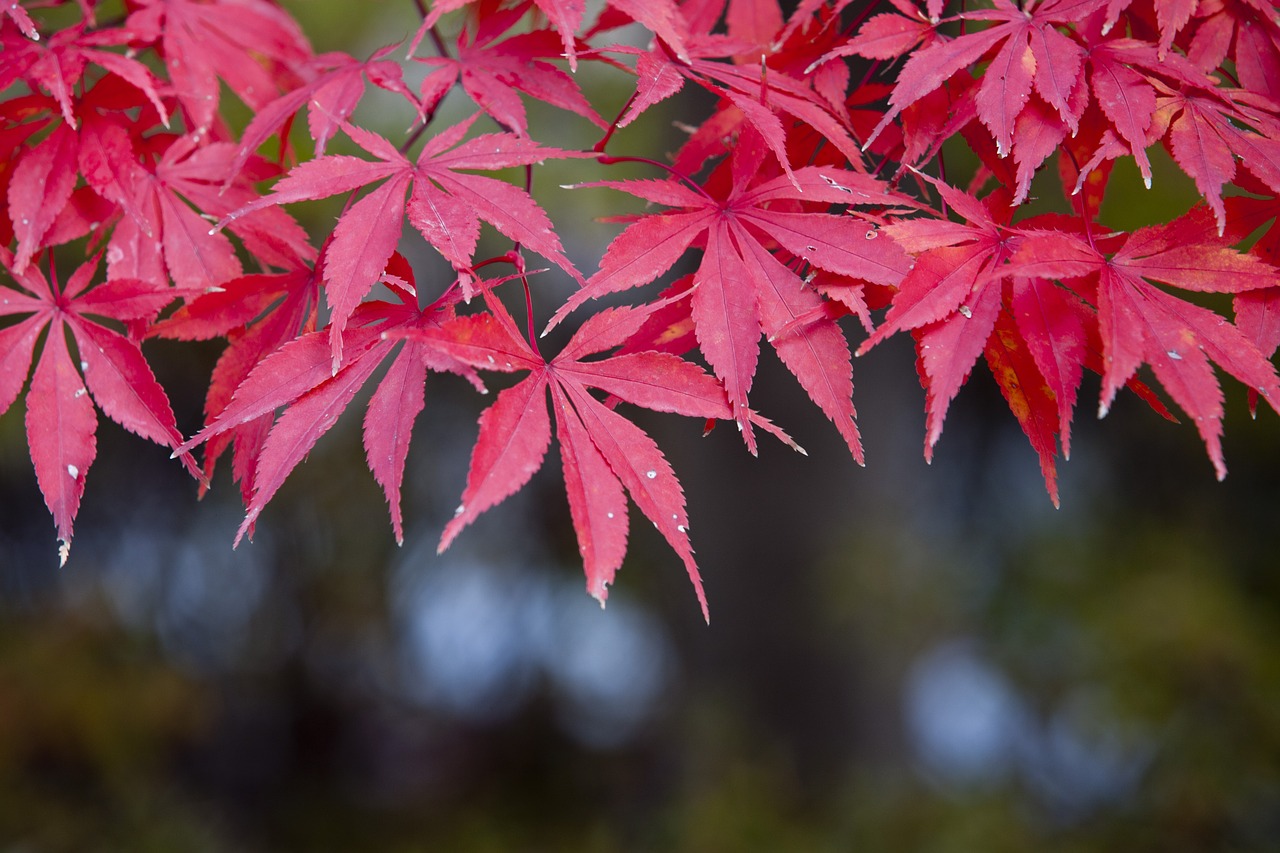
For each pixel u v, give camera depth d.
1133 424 5.75
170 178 1.35
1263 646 4.49
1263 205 1.10
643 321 1.08
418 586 6.28
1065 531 5.33
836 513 4.62
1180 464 5.71
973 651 4.89
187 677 5.57
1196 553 5.08
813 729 4.63
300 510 5.95
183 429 5.28
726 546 4.81
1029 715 4.70
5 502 5.15
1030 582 4.96
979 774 4.45
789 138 1.30
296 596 6.14
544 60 1.32
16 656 4.99
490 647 6.52
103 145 1.28
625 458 1.03
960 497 5.93
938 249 1.05
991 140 1.23
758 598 4.74
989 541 5.51
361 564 6.13
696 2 1.54
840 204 1.22
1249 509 5.59
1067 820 4.20
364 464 5.87
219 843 4.94
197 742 5.67
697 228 1.11
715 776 4.24
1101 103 1.10
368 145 1.15
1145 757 4.25
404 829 5.95
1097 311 1.08
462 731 6.46
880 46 1.19
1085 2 1.14
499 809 6.05
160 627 5.68
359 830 5.90
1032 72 1.11
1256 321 1.08
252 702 6.14
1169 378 0.98
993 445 6.09
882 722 4.59
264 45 1.63
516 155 1.16
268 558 6.04
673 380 1.06
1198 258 1.06
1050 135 1.11
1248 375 0.98
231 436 1.26
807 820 4.10
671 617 5.52
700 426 4.83
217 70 1.54
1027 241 1.03
